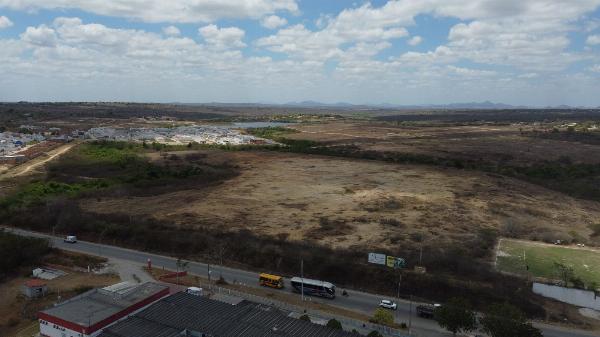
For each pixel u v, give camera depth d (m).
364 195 114.75
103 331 46.50
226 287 65.69
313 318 55.16
